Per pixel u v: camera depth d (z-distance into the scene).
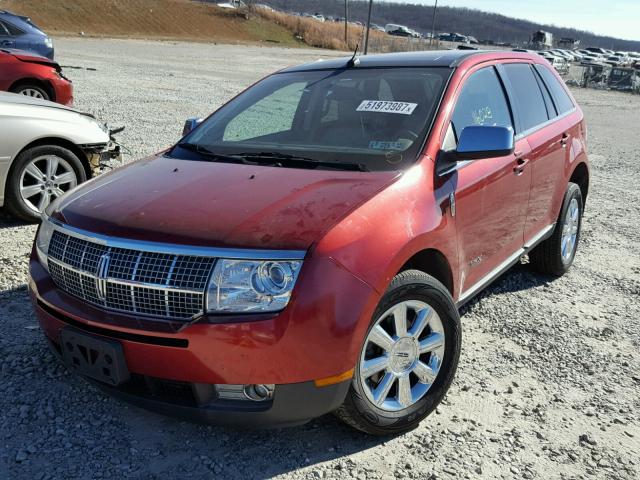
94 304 2.80
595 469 2.93
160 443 2.98
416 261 3.30
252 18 66.50
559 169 4.88
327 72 4.27
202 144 3.86
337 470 2.84
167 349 2.60
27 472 2.74
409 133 3.49
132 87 17.34
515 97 4.45
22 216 5.91
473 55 4.23
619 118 21.27
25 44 13.83
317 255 2.60
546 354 4.05
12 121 5.68
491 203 3.80
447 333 3.20
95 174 6.50
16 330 3.99
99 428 3.07
